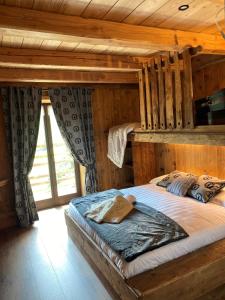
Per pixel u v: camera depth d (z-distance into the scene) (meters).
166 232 2.14
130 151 4.72
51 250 3.03
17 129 3.73
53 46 2.63
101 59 3.02
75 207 3.05
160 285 1.72
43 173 4.52
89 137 4.28
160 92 2.88
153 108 3.04
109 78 3.67
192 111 2.48
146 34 2.20
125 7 1.83
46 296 2.24
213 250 2.08
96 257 2.39
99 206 2.79
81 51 2.88
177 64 2.59
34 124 3.83
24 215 3.80
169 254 1.97
